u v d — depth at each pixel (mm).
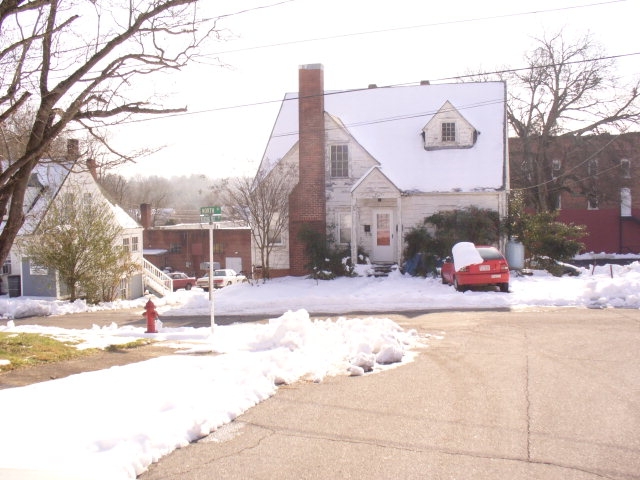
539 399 8328
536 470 5832
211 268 14328
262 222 28719
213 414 7410
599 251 49031
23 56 10852
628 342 12492
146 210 55500
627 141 43906
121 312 25453
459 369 10344
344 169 30344
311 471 5863
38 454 5711
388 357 11086
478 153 30750
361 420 7504
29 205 28812
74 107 11234
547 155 44344
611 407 7922
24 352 10930
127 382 8539
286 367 9961
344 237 30438
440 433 6973
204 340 13352
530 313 17625
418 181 29859
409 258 28641
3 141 12391
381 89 34250
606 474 5730
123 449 5992
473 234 28172
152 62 12203
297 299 22562
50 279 30391
